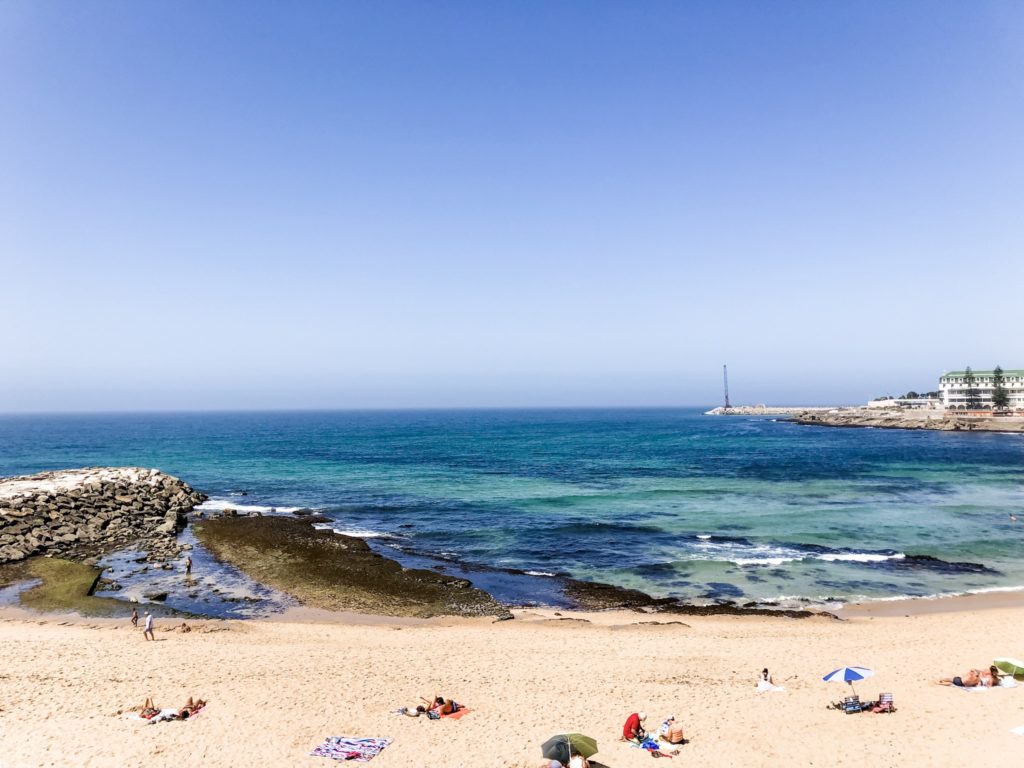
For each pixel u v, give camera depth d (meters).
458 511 50.94
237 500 58.12
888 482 64.50
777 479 67.62
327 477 73.69
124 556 36.91
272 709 16.91
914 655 21.14
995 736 14.66
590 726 15.88
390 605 28.52
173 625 25.62
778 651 21.97
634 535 41.62
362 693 18.14
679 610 27.88
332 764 13.98
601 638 23.84
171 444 134.62
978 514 47.31
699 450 107.56
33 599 28.91
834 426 191.75
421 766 13.88
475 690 18.44
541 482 67.50
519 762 14.02
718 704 17.25
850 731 15.34
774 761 13.96
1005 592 29.80
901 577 32.25
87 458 101.38
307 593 30.11
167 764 13.94
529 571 34.09
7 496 44.19
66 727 15.59
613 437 150.62
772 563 34.88
